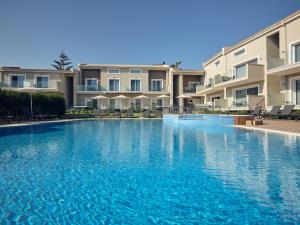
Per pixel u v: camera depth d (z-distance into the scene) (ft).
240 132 41.55
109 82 122.21
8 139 35.83
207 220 10.51
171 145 29.63
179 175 16.89
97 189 14.21
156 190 14.01
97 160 21.58
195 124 62.44
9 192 13.73
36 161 21.26
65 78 115.14
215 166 19.22
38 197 13.01
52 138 37.06
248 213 11.10
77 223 10.28
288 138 32.48
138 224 10.21
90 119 88.38
